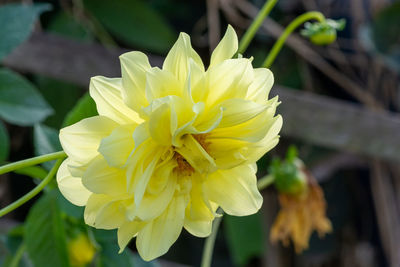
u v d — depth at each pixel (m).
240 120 0.63
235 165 0.65
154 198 0.64
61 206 0.74
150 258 0.64
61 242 0.74
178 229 0.65
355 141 0.93
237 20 1.04
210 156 0.65
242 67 0.63
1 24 0.80
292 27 0.78
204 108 0.64
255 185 0.65
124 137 0.63
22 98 0.80
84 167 0.63
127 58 0.63
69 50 0.91
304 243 0.93
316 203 0.93
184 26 1.05
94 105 0.69
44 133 0.75
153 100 0.62
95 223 0.63
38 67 0.91
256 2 1.04
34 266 0.74
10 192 0.99
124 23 0.99
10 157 0.98
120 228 0.64
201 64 0.64
